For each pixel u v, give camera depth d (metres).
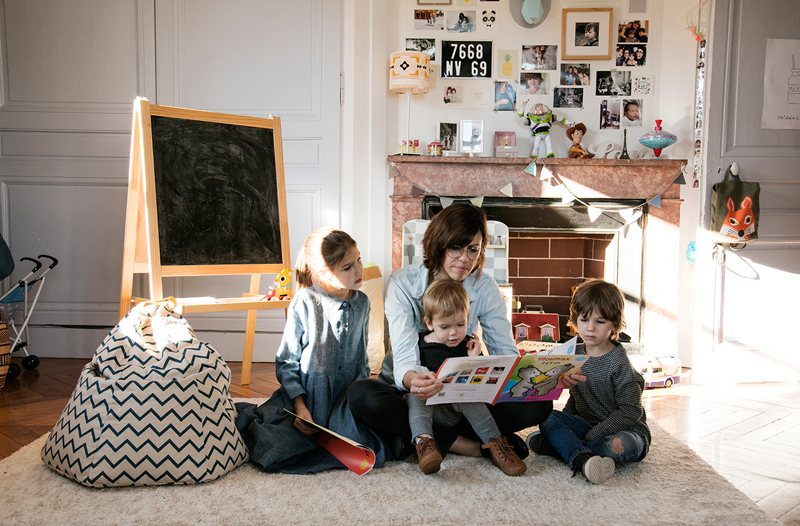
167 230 2.31
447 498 1.48
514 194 3.12
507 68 3.29
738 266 2.91
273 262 2.55
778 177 2.89
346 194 3.17
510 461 1.62
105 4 3.06
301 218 3.15
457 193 3.14
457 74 3.28
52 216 3.15
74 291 3.17
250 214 2.52
